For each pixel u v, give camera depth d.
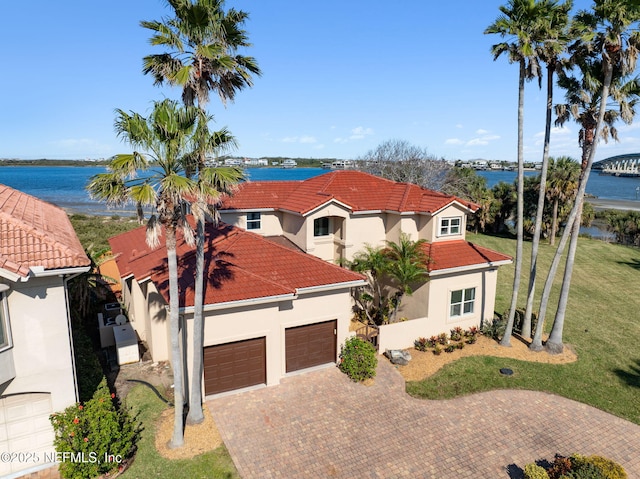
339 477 12.24
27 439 12.44
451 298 22.22
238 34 13.75
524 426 15.02
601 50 17.36
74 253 12.24
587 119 19.20
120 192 11.20
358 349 17.86
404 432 14.39
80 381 16.16
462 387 17.48
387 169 63.16
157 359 18.80
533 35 18.02
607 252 47.59
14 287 11.43
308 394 16.47
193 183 11.33
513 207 56.53
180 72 12.20
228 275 16.97
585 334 23.69
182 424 13.57
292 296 16.42
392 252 23.03
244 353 16.53
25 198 20.58
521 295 31.19
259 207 25.31
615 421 15.52
